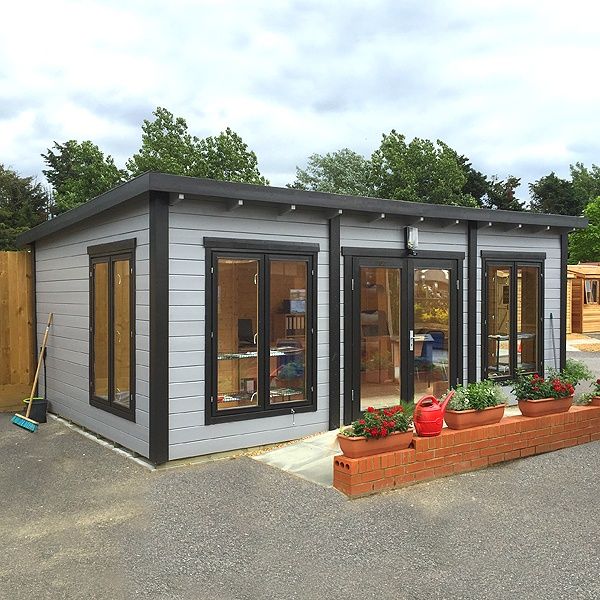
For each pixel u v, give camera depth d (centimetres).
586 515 464
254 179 3067
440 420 557
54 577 370
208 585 359
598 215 3092
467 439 574
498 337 868
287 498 502
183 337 610
